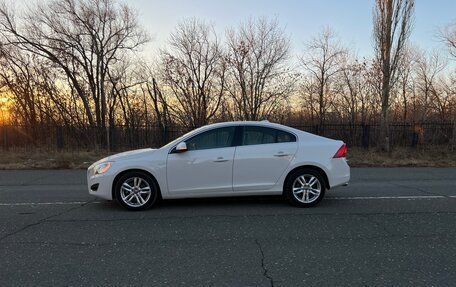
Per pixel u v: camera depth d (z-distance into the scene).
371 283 3.38
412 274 3.58
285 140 6.39
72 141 17.20
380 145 16.30
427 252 4.18
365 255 4.09
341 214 5.87
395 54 16.11
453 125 17.36
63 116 20.47
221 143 6.25
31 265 3.81
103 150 16.17
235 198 7.00
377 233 4.88
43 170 11.97
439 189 8.21
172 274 3.59
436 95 22.66
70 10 19.89
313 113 22.66
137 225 5.26
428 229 5.06
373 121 20.75
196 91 20.80
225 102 20.88
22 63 20.30
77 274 3.59
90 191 6.21
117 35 21.09
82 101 21.12
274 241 4.56
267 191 6.27
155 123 18.75
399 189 8.20
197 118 20.70
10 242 4.53
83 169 12.26
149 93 21.67
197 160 6.10
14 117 20.77
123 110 21.66
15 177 10.39
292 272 3.63
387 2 15.83
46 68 20.23
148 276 3.54
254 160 6.18
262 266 3.78
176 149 6.08
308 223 5.35
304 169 6.31
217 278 3.50
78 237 4.72
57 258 4.00
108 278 3.50
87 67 20.81
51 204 6.67
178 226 5.21
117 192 6.07
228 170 6.14
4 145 17.06
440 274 3.58
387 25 15.93
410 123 17.69
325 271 3.65
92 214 5.90
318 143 6.42
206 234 4.84
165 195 6.13
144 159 6.08
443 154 15.51
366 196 7.34
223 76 20.58
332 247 4.34
